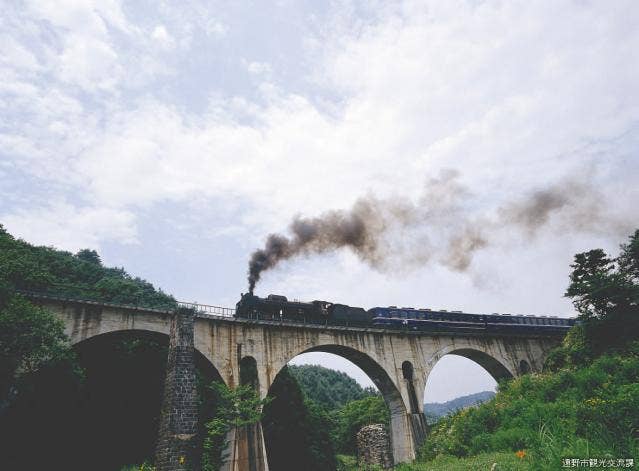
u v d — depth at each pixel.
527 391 30.62
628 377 24.81
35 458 32.44
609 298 34.41
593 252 36.81
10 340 21.12
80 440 35.44
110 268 60.47
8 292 22.28
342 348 39.38
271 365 34.09
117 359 38.25
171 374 24.88
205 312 32.19
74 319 27.17
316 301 43.03
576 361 34.56
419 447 37.84
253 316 37.94
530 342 52.50
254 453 27.95
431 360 43.91
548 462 13.20
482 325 51.22
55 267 45.78
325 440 53.06
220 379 31.23
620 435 14.34
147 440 38.00
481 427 28.38
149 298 50.12
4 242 27.61
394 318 45.22
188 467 22.66
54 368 25.36
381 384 41.84
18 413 31.86
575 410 20.86
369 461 48.91
